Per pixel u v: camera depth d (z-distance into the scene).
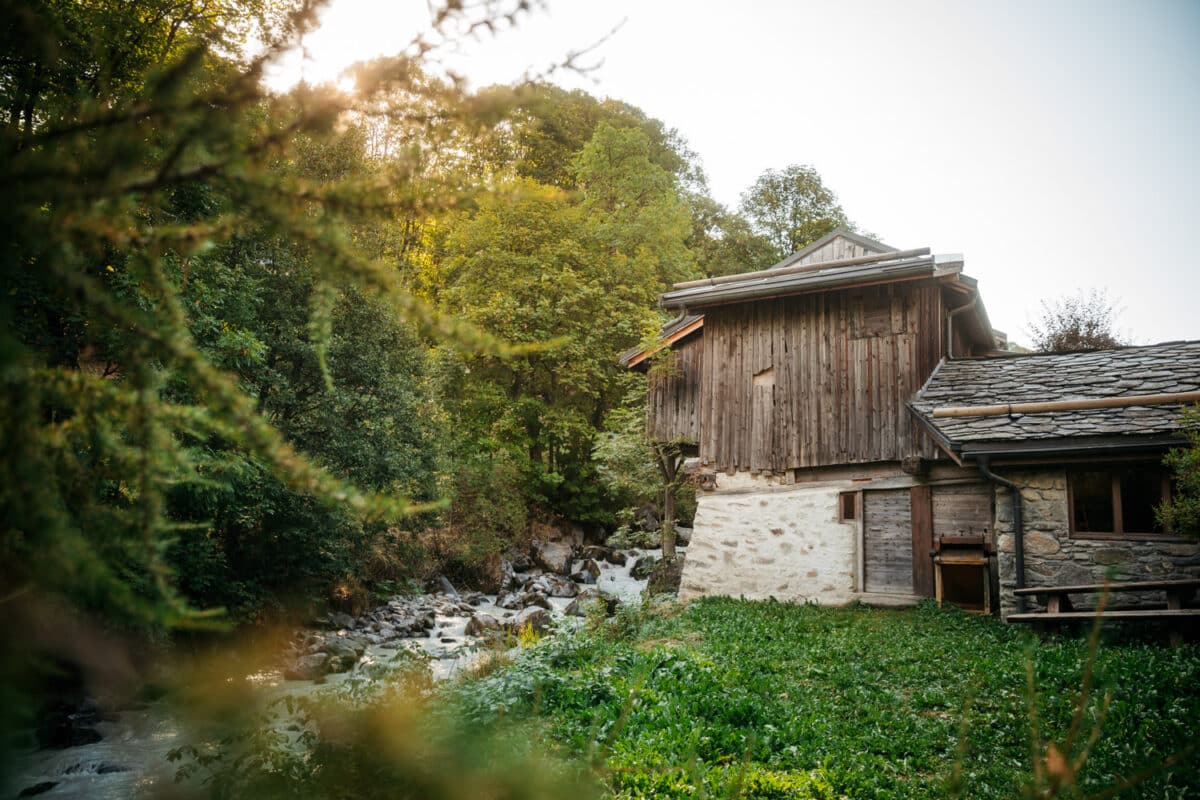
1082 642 10.57
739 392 17.98
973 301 16.70
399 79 1.77
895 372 16.03
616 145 33.00
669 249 32.78
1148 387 13.27
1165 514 10.05
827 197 42.41
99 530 1.50
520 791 1.90
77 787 7.32
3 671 1.31
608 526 33.44
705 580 17.62
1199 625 10.40
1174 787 5.19
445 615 21.64
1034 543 12.91
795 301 17.50
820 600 16.17
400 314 1.75
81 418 1.51
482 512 26.95
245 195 1.62
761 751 7.09
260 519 15.12
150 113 1.50
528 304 28.83
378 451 17.39
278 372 15.89
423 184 1.84
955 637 11.69
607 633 13.52
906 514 15.59
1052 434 12.56
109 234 1.54
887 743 7.26
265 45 1.73
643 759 6.62
